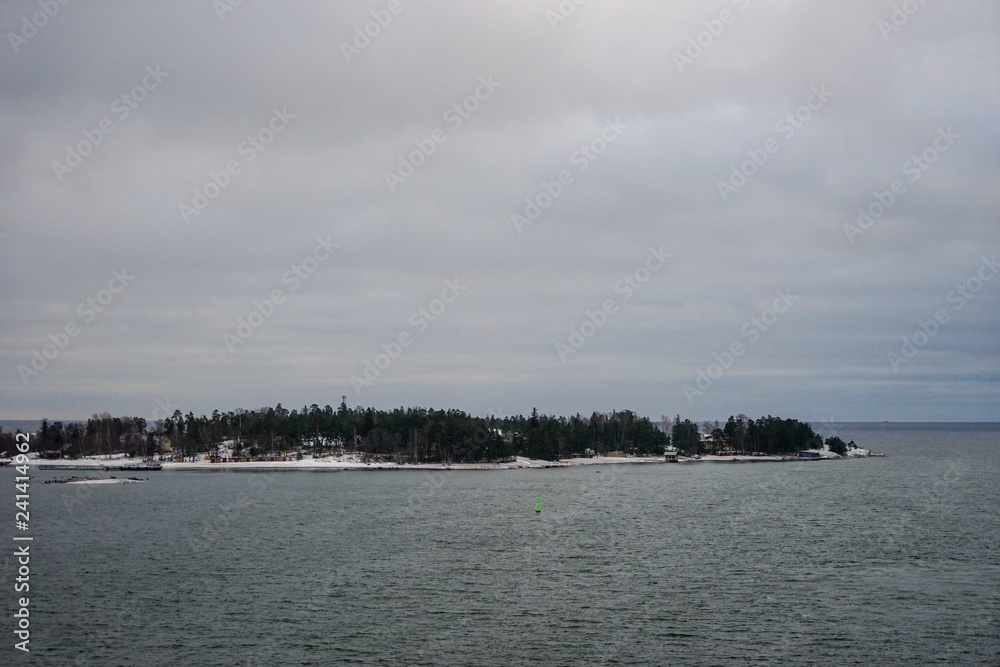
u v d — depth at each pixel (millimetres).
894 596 70812
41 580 79062
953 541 102375
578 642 57906
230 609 67062
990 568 83438
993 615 64438
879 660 54000
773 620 63250
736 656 54875
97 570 84312
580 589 73938
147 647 57125
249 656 55000
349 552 95188
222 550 97250
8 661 54281
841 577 79062
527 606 67688
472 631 60594
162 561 89625
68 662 54094
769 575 80125
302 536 109438
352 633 60156
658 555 92312
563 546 99500
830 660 54062
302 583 76812
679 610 66312
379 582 77125
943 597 70375
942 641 57844
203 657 54906
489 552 94812
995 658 54344
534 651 55969
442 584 76188
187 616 64938
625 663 53562
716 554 92938
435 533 112062
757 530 114625
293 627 61688
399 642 58000
